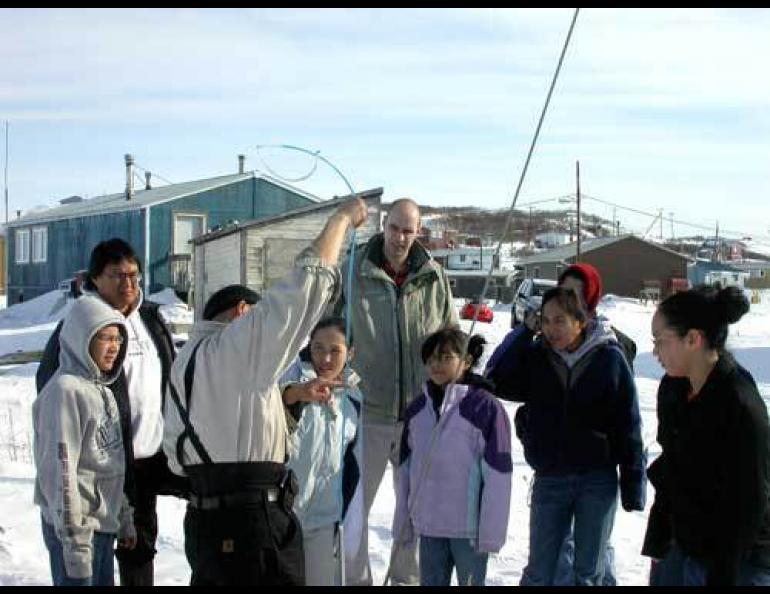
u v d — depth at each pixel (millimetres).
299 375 5375
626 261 69812
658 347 4137
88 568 4379
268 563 3900
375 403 6102
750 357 25031
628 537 7469
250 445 3916
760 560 3941
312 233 31469
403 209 6105
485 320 31141
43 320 36250
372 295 6113
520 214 109438
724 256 100500
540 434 5465
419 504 5324
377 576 6238
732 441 3881
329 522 5027
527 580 5465
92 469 4539
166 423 4059
